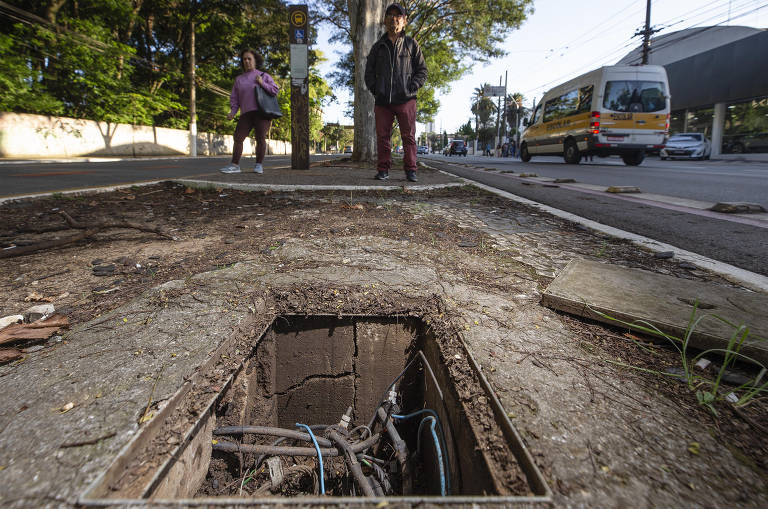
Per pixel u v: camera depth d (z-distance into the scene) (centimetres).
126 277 208
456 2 1784
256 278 203
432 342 168
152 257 240
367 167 881
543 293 179
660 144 1280
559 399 114
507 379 123
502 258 247
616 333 157
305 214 364
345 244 268
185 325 154
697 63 2350
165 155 2503
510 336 150
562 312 172
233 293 184
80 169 910
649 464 92
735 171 1064
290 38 732
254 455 156
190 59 2497
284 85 3575
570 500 82
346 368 195
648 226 342
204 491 127
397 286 197
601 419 107
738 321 150
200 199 439
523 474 93
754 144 2031
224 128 3362
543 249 268
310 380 196
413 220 346
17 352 134
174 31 2577
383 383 197
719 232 319
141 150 2266
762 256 253
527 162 1745
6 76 1505
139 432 99
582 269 211
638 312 157
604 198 513
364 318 187
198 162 1520
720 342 137
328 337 191
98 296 184
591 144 1283
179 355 133
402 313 184
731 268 224
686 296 175
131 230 308
